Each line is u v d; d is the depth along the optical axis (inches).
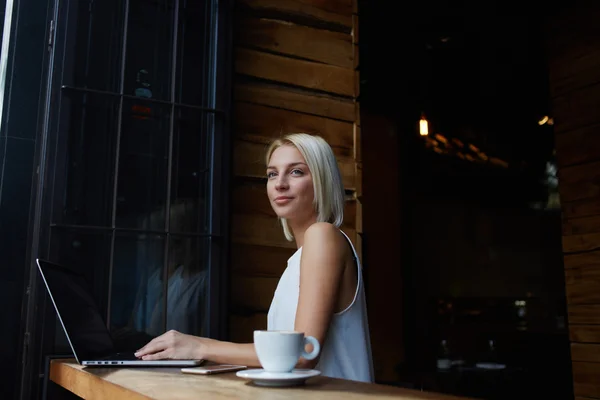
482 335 211.6
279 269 89.4
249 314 85.7
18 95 80.6
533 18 154.5
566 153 133.6
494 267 262.8
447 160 260.4
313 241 48.1
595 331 120.8
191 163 83.6
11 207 77.3
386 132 252.8
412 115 249.1
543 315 238.1
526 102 214.5
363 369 49.5
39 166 77.5
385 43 185.0
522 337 190.4
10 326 74.3
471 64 198.1
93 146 77.6
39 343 68.9
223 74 86.7
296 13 99.8
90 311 59.9
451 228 263.1
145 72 83.1
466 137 252.1
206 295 80.5
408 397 30.8
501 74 199.3
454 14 163.9
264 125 93.3
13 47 81.4
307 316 45.3
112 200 77.5
